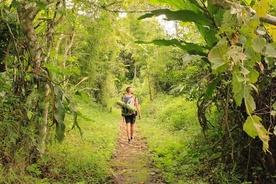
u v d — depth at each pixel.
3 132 2.98
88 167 5.01
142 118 13.69
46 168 4.53
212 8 1.84
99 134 7.96
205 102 3.87
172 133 8.42
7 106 2.78
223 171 4.07
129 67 25.56
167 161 5.42
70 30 5.82
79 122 8.55
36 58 2.89
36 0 2.28
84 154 5.50
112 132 9.02
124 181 4.75
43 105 3.52
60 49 8.30
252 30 0.84
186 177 4.53
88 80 11.77
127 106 8.13
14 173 3.27
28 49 2.89
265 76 2.73
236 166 3.96
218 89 3.16
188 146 5.98
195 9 2.05
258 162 3.57
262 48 0.82
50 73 2.74
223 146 3.87
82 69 11.27
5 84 2.72
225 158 3.99
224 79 2.92
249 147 3.44
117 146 7.67
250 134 0.79
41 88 2.69
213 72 0.82
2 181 3.14
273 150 3.28
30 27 2.93
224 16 0.92
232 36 0.85
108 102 14.74
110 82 14.77
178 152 5.98
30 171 4.04
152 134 8.92
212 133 4.90
